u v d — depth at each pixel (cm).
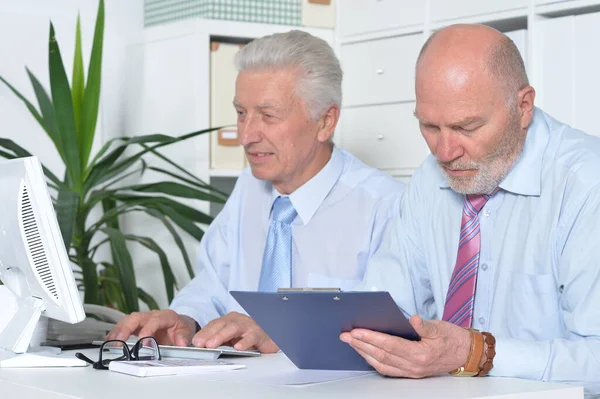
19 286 202
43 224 183
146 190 342
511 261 205
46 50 379
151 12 391
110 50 391
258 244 267
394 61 361
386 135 365
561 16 314
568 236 195
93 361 194
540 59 308
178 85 364
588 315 184
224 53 361
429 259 222
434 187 222
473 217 210
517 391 154
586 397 179
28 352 199
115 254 320
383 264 229
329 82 252
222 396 148
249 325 215
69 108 332
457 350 168
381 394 150
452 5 337
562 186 197
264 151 250
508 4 317
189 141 359
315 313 166
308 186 259
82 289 370
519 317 203
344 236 258
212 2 357
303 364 183
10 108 371
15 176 187
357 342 165
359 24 375
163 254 338
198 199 336
